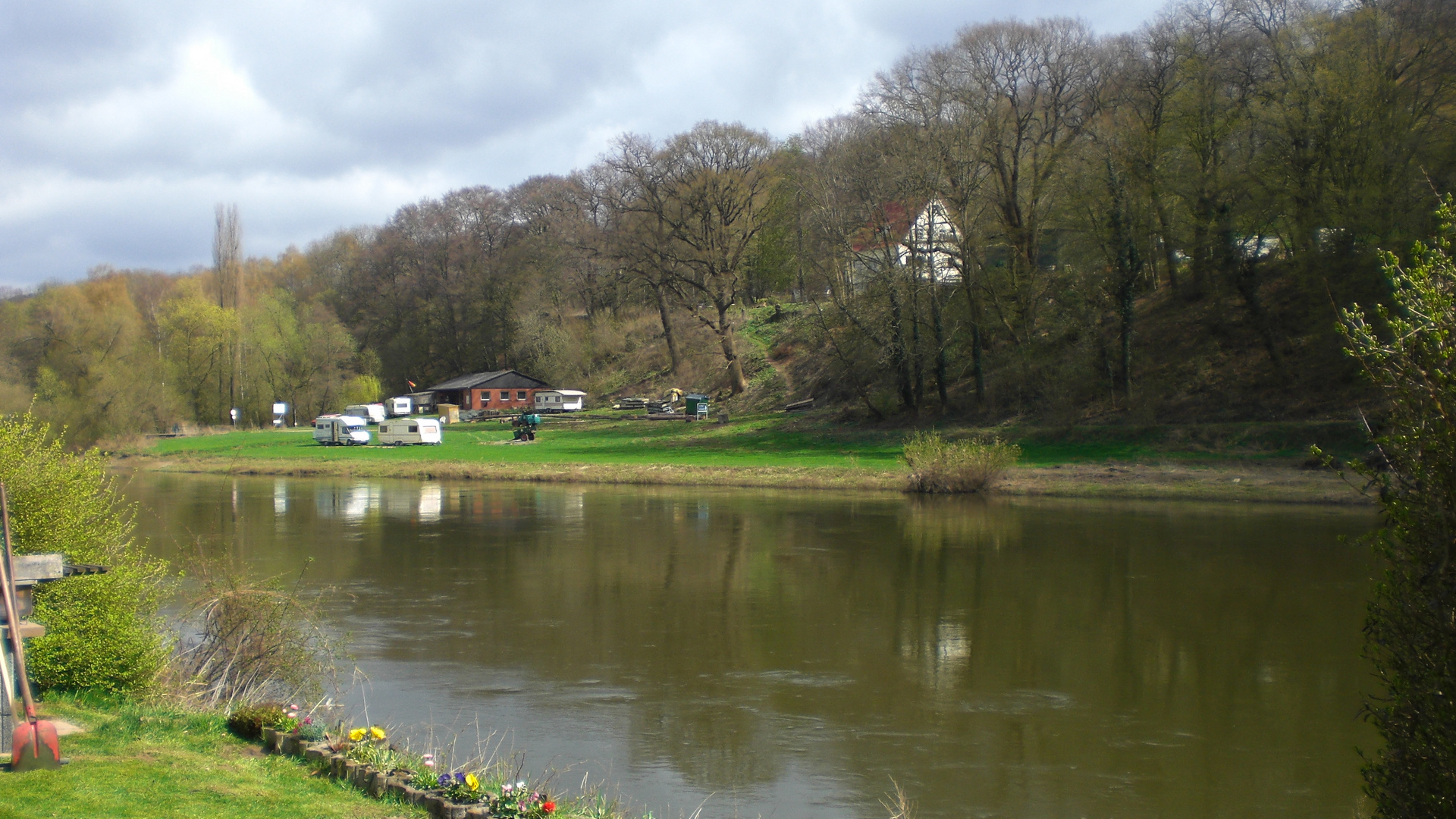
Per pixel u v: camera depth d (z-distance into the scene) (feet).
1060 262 174.91
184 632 43.04
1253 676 44.68
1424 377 16.55
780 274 269.64
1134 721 39.19
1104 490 111.55
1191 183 139.44
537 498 121.08
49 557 26.18
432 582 66.64
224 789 23.20
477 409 296.10
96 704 30.96
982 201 165.48
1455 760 16.01
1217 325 151.53
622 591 63.72
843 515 100.89
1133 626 53.52
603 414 255.50
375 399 306.96
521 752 35.45
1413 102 125.90
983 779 33.50
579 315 338.95
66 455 37.55
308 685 39.45
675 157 213.25
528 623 55.01
